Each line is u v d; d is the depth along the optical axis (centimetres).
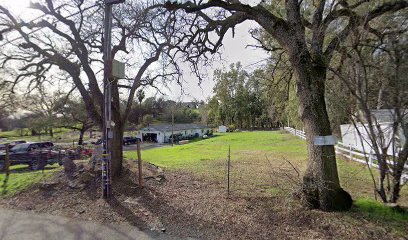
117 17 887
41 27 772
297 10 568
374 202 533
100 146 886
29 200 716
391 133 480
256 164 1239
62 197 708
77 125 3625
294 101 1444
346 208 509
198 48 800
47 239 471
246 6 584
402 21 437
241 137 3950
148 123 5938
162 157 1791
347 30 491
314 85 532
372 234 416
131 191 711
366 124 489
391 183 564
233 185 782
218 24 685
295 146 2238
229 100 7088
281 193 658
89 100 828
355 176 868
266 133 4853
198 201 626
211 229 484
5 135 4875
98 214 584
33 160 1523
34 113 3044
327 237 421
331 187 511
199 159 1512
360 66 438
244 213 539
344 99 491
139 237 465
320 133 525
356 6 490
